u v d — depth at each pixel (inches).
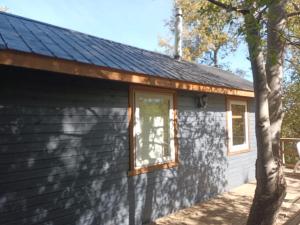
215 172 378.3
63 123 223.3
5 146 192.7
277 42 223.3
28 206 202.5
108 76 219.1
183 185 329.1
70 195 226.5
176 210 319.3
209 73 418.9
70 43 243.1
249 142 454.9
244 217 303.3
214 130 377.4
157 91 297.1
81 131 234.8
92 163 241.8
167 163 308.8
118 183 261.9
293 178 462.9
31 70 205.9
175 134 318.0
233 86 361.7
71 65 195.9
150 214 290.2
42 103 211.5
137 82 242.1
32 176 205.0
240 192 394.9
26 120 202.8
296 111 653.9
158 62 335.3
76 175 230.7
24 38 207.9
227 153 402.0
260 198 218.4
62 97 223.1
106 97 253.8
